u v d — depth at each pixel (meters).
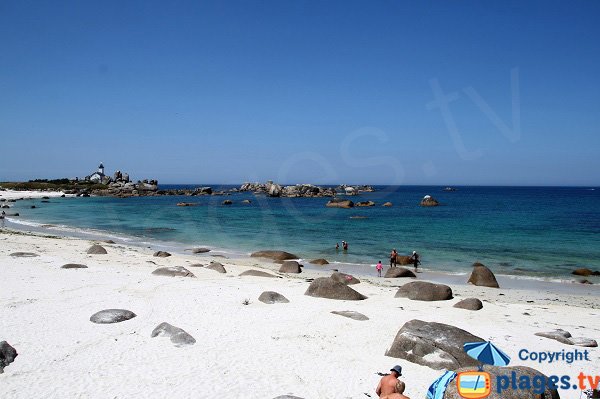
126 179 163.38
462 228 51.31
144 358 10.73
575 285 24.28
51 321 13.38
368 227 52.56
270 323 14.09
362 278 25.81
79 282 18.91
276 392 9.06
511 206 91.31
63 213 70.81
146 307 15.41
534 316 16.70
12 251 27.34
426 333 11.42
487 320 15.65
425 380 9.88
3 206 81.50
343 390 9.30
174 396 8.71
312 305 16.69
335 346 12.12
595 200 117.44
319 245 39.19
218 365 10.43
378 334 13.27
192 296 17.31
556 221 59.28
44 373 9.68
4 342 10.70
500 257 33.06
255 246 38.56
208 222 58.28
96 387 9.04
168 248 36.88
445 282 24.97
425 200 91.88
